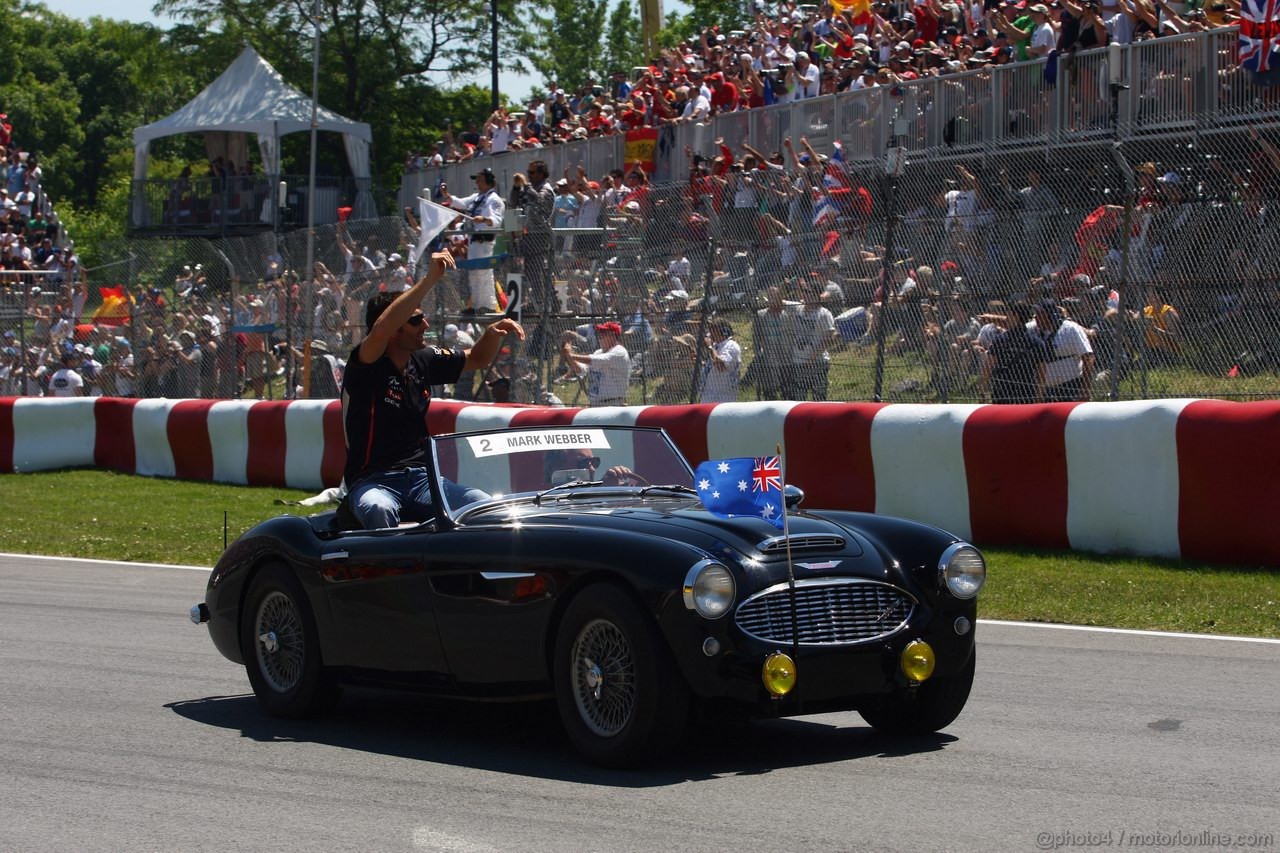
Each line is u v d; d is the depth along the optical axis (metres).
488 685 6.40
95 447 21.17
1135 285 12.80
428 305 18.58
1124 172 12.91
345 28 54.34
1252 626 9.28
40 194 44.06
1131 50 16.41
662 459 7.25
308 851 4.96
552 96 32.88
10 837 5.21
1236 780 5.73
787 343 14.97
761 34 27.78
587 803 5.47
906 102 19.42
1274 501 10.58
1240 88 15.34
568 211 21.00
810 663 5.87
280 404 18.59
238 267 21.48
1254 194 13.71
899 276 14.31
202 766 6.25
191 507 17.31
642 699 5.76
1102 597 10.27
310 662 7.13
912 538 6.37
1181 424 11.01
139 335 22.25
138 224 38.06
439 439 6.95
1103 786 5.65
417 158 35.84
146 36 54.94
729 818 5.23
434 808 5.47
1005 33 19.36
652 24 39.72
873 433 12.76
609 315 16.33
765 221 15.30
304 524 7.38
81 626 10.24
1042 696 7.45
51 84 95.94
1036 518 11.84
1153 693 7.48
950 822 5.14
